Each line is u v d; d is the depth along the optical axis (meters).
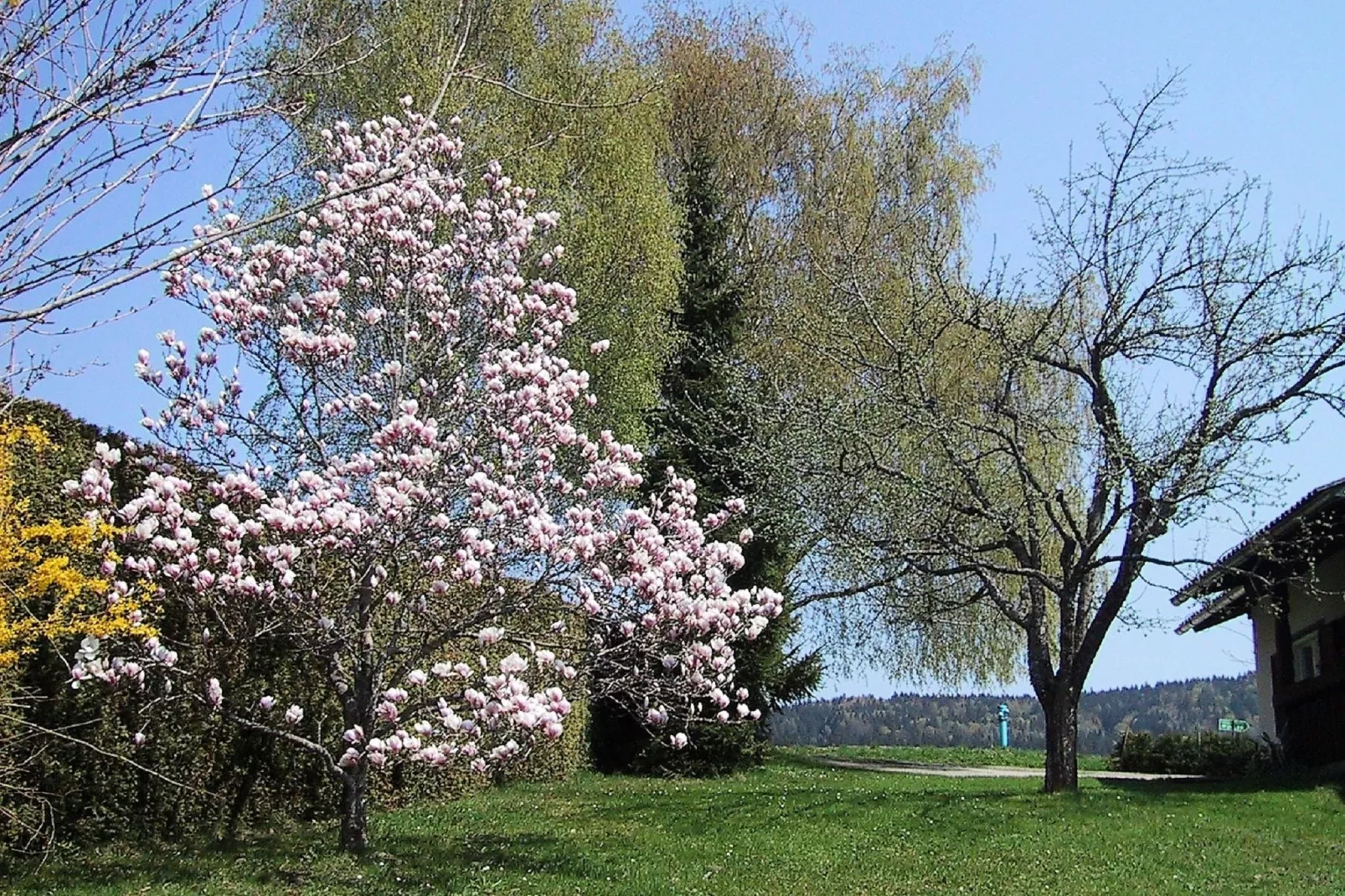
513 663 7.84
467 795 12.93
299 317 9.36
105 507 7.53
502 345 10.16
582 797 13.00
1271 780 14.45
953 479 13.86
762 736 18.86
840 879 8.88
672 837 10.42
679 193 20.03
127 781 8.61
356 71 15.17
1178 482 12.29
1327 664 16.42
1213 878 9.26
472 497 8.53
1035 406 16.89
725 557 9.38
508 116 16.22
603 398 17.20
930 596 14.42
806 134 23.50
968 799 12.70
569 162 17.73
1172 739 22.91
